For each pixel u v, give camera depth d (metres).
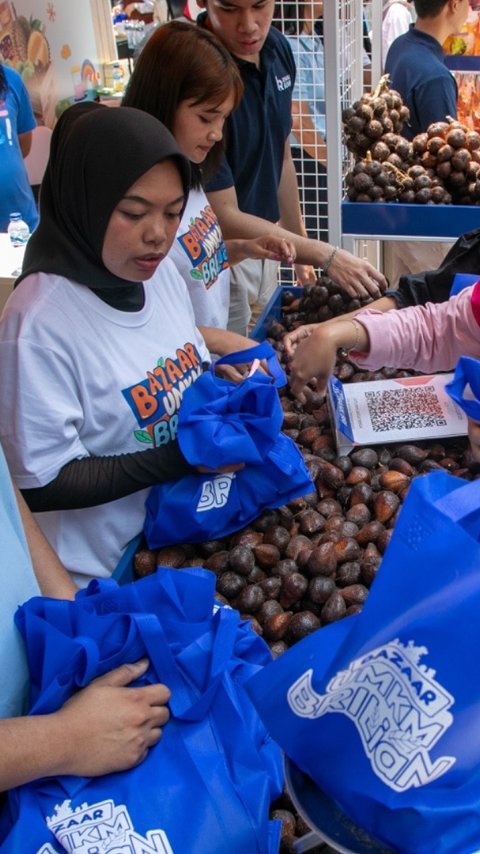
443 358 1.85
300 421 1.96
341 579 1.46
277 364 1.72
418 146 2.86
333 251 2.39
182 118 1.81
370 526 1.57
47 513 1.51
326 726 0.75
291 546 1.54
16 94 3.94
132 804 0.89
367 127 2.84
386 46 4.71
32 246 1.45
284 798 1.15
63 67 5.52
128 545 1.57
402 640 0.70
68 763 0.88
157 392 1.50
